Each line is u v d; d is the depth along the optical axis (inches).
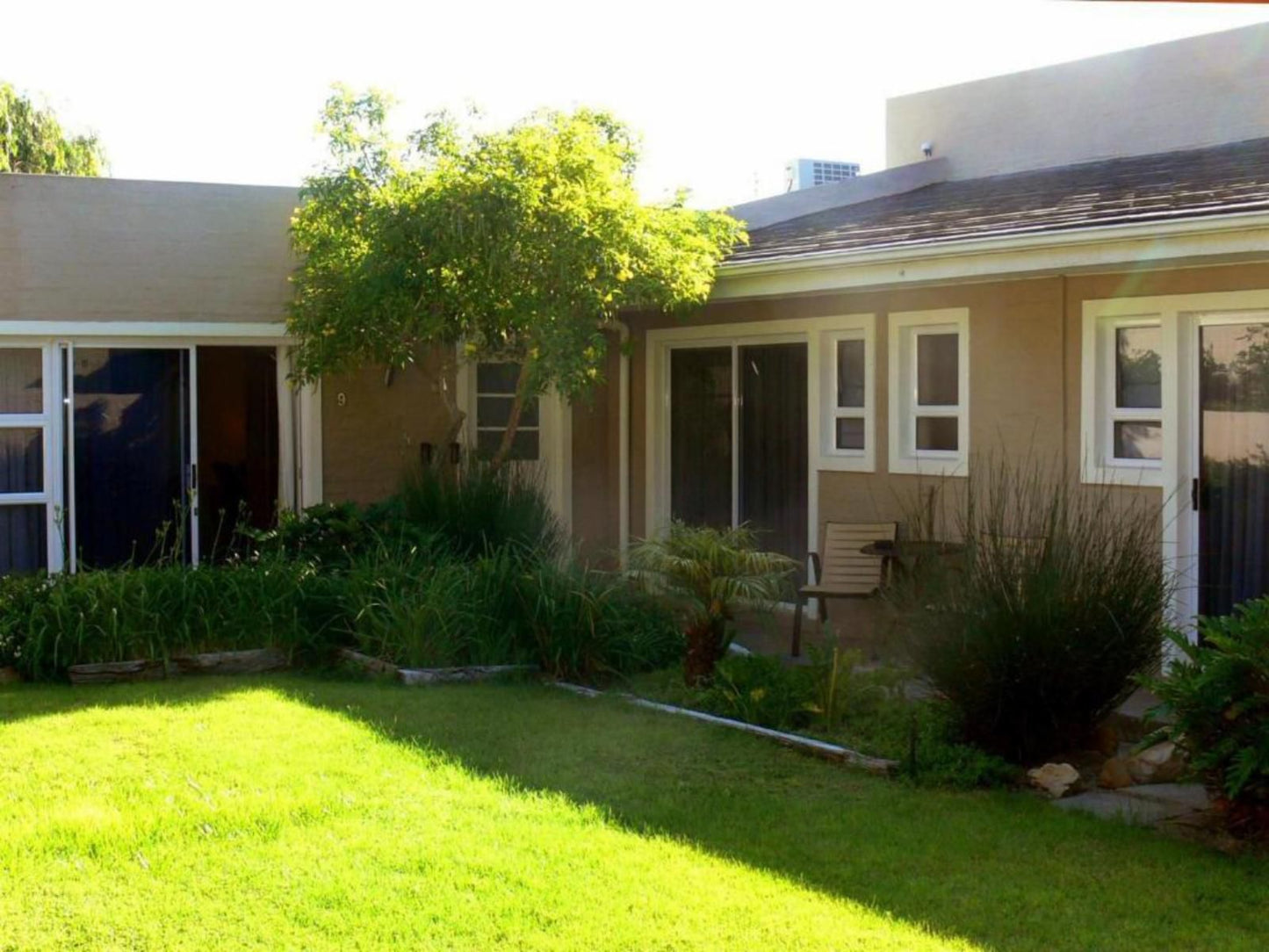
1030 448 364.2
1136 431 347.3
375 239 385.1
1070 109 548.1
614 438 506.6
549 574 355.6
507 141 390.3
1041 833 219.0
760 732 277.1
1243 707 209.6
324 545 412.2
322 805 223.6
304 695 311.7
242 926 177.2
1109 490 303.9
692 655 320.2
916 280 354.0
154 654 340.5
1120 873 201.0
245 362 551.8
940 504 385.4
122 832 208.5
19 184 440.5
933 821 224.5
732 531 330.0
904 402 401.1
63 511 448.8
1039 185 473.4
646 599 366.6
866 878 197.2
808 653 352.2
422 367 444.8
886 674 296.0
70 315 447.2
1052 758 263.7
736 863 201.5
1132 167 477.1
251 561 396.2
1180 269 329.7
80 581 356.5
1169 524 334.3
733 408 465.4
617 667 340.8
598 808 226.4
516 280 385.1
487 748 263.7
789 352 446.3
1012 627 255.9
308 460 477.4
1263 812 214.2
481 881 192.1
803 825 221.1
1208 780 220.2
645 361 491.2
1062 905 187.9
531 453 514.9
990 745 264.4
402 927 176.6
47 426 449.1
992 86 575.5
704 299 404.8
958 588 269.3
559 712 296.0
